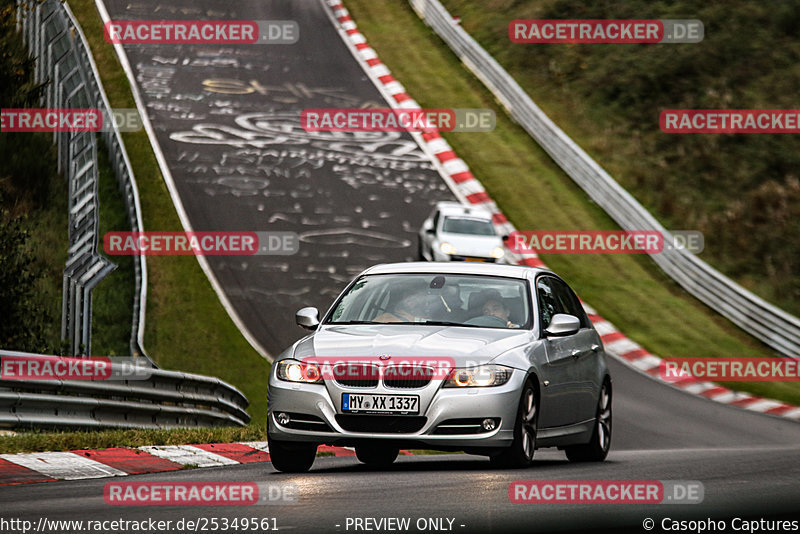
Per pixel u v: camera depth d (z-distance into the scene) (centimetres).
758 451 4128
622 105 15512
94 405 4044
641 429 6881
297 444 2780
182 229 10781
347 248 10950
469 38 16688
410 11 18862
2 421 3575
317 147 13588
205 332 8831
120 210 10669
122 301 9194
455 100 15575
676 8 17075
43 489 2295
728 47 16075
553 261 11300
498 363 2756
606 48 16825
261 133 13750
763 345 10069
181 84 14875
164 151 12688
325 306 9575
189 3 17688
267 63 16125
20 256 6153
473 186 13012
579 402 3209
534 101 16025
